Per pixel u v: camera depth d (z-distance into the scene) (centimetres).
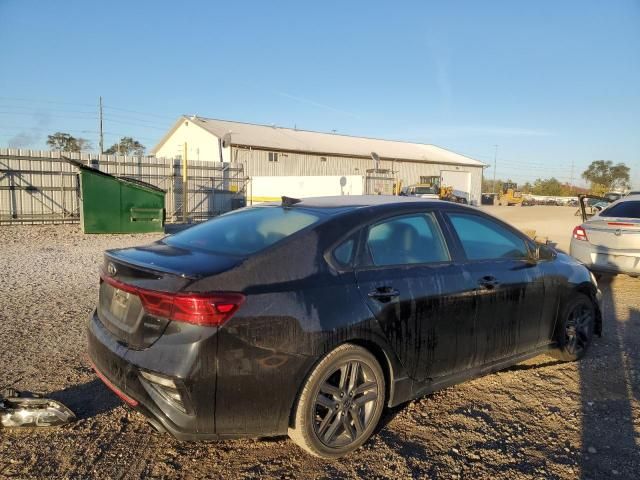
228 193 2567
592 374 455
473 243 396
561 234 1955
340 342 299
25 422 335
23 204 1894
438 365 357
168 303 270
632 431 355
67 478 286
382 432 347
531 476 299
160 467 300
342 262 317
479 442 336
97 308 348
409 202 376
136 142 7456
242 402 274
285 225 336
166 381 264
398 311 327
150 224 1602
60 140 6412
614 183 10281
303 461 310
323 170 4431
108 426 345
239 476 293
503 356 405
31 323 563
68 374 425
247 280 282
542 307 433
